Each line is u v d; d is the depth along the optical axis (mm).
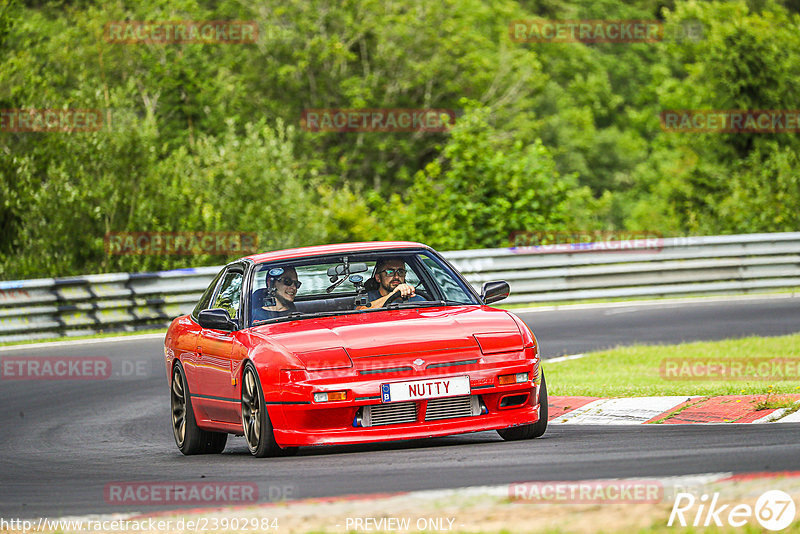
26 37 101438
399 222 102312
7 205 81875
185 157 97312
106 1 154000
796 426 26391
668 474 20453
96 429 38344
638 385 38188
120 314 70125
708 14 168500
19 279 79812
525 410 26734
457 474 22094
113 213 84500
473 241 97812
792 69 138250
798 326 57906
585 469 21719
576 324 64125
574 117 198125
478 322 27656
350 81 174250
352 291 30984
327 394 25594
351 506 19250
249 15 182875
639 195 193375
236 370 28125
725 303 72438
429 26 180875
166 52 153500
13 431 38906
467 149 101125
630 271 78688
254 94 176125
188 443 31594
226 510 20031
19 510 22062
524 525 16938
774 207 104812
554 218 99000
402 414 25875
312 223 97625
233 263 32656
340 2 182000
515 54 189750
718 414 29734
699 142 142875
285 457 26859
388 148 173875
